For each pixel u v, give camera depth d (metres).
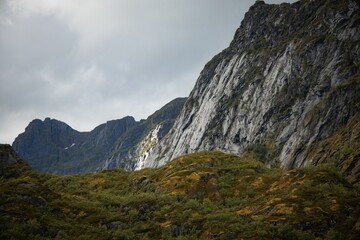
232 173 84.06
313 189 60.09
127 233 55.22
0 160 85.69
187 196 72.19
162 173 90.44
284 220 51.28
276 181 73.12
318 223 49.72
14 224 51.06
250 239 47.72
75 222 57.78
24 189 63.38
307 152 124.56
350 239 45.09
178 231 55.81
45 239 49.09
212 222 55.28
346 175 88.62
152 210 65.38
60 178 93.06
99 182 92.81
